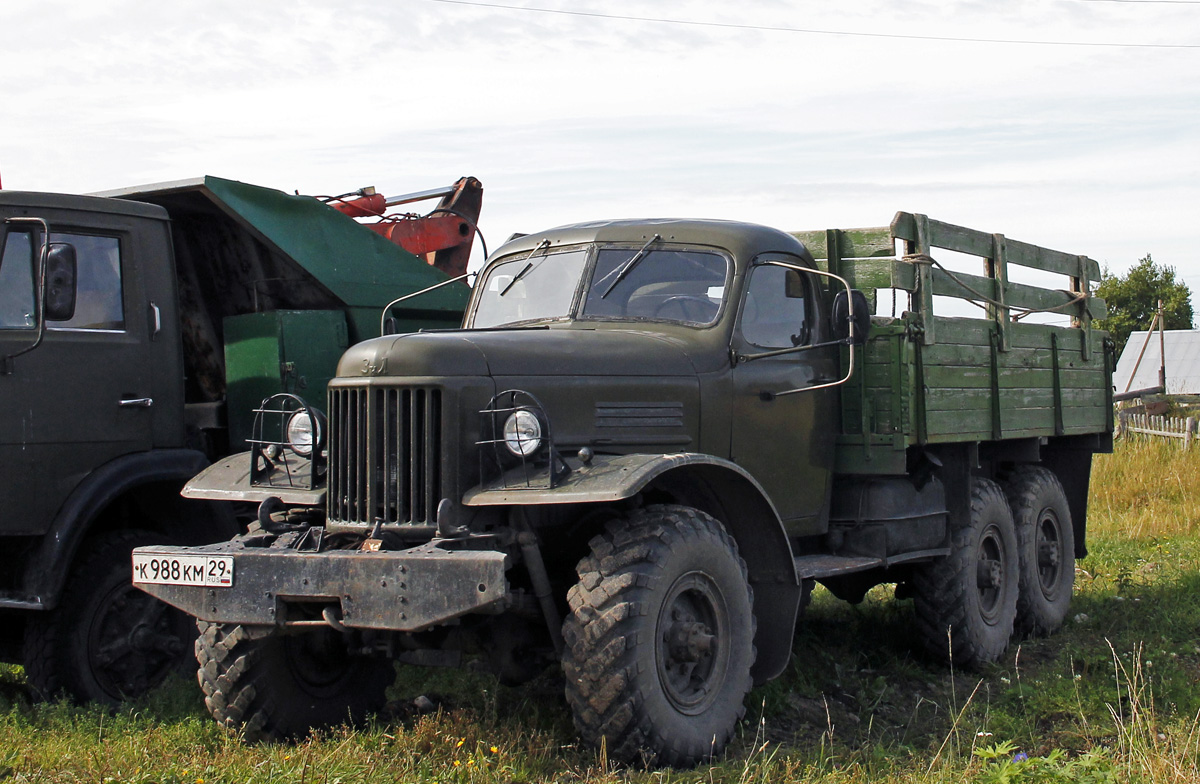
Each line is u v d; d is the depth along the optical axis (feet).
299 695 16.49
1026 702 18.69
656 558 14.64
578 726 14.38
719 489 16.72
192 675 19.86
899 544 20.68
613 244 19.19
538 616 15.71
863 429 20.34
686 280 18.67
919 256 20.76
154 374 20.10
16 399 18.35
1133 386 143.74
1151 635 23.81
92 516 18.79
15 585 18.80
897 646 23.21
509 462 15.01
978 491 23.06
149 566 15.31
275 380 21.13
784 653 17.12
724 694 15.55
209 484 16.81
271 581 14.44
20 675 21.44
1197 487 47.91
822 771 14.55
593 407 15.98
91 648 18.99
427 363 14.66
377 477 14.87
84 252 19.43
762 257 19.21
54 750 15.42
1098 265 29.14
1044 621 24.95
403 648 15.51
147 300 20.15
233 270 22.50
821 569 18.54
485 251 28.86
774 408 18.76
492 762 14.60
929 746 16.28
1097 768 14.03
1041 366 25.41
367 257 22.71
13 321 18.51
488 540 14.75
